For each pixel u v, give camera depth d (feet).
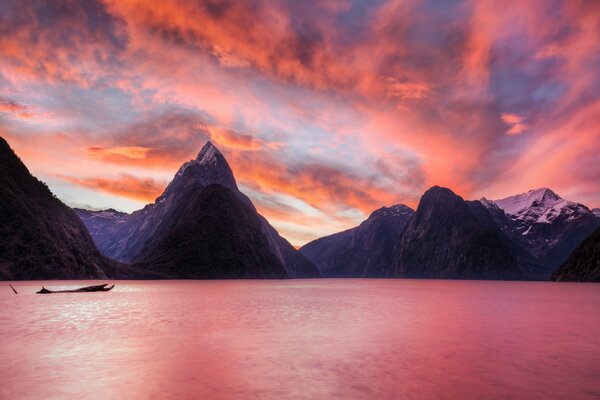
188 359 53.11
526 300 182.09
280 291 258.37
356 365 49.93
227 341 66.69
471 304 156.15
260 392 39.22
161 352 57.52
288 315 108.58
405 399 37.24
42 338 69.31
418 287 386.93
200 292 226.99
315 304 151.33
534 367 49.14
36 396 38.29
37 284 300.20
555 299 188.24
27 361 51.90
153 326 84.84
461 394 38.75
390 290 306.55
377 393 38.91
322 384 41.93
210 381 42.96
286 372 46.57
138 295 195.42
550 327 86.53
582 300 181.47
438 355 55.93
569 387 41.09
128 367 48.85
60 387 40.98
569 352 58.34
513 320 99.60
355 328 83.05
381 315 110.83
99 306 133.28
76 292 207.31
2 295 185.57
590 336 73.56
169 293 214.28
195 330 79.30
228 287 302.04
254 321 94.48
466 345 63.72
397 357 54.49
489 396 38.19
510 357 54.70
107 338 69.41
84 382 42.68
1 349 59.47
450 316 109.19
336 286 406.62
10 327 82.84
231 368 48.44
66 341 66.33
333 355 55.72
